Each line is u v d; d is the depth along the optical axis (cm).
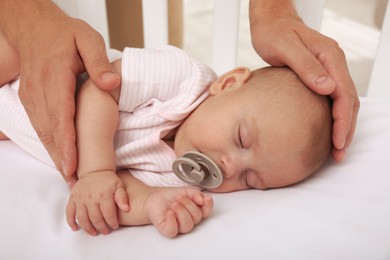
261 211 66
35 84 75
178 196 64
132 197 67
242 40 226
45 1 94
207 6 279
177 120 83
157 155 81
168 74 82
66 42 78
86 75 83
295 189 74
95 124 72
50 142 73
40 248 62
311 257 57
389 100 105
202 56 216
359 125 86
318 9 101
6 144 92
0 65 90
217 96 81
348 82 73
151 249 60
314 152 75
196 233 63
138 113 83
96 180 67
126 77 79
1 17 95
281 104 75
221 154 76
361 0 296
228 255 58
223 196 76
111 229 67
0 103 90
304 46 77
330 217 63
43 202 71
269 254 58
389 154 77
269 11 88
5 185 74
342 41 238
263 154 75
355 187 70
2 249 62
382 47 100
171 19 176
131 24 173
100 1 116
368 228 61
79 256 60
